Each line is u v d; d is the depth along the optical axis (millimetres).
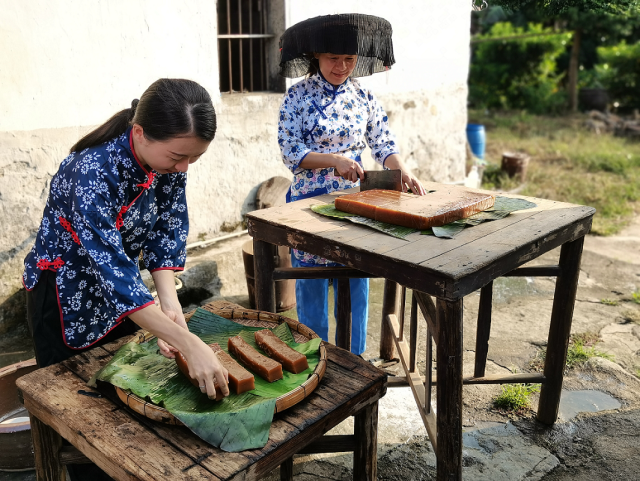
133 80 3701
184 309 3930
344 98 2863
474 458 2570
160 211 1992
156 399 1641
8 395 2592
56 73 3369
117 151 1711
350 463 2551
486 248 1968
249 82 4695
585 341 3576
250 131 4352
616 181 7129
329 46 2531
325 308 3127
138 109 1597
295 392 1632
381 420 2852
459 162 6195
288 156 2789
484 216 2311
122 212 1807
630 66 11398
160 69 3809
